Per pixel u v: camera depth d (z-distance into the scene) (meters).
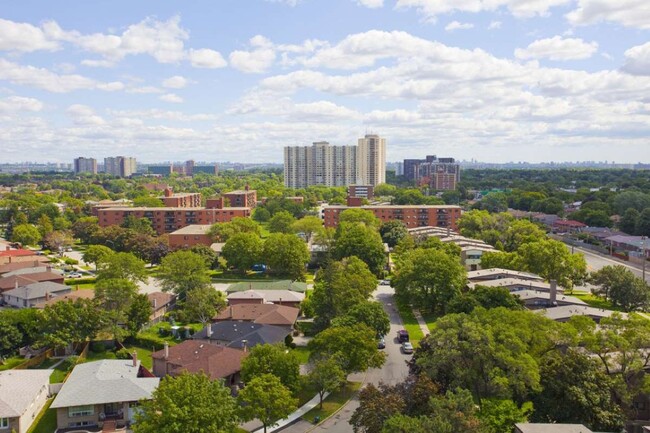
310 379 71.31
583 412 58.53
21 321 96.44
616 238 195.25
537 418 59.38
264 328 93.38
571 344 69.19
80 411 68.88
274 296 117.81
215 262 169.00
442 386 63.22
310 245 199.38
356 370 75.38
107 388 70.62
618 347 65.75
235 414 60.06
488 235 185.25
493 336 64.06
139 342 100.69
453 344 63.44
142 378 74.88
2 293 129.75
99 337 101.88
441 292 113.75
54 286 128.75
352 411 71.50
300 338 101.25
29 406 69.94
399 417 50.50
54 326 93.50
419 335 101.69
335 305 98.62
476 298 99.25
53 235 196.50
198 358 79.69
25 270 144.38
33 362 90.31
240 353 81.88
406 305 124.38
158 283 143.25
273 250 152.50
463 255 156.75
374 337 81.31
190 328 103.12
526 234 175.00
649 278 146.62
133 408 68.00
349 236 155.38
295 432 66.06
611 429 58.41
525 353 63.53
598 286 132.50
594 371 62.19
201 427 53.94
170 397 55.59
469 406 51.19
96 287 104.12
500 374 60.53
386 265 168.50
